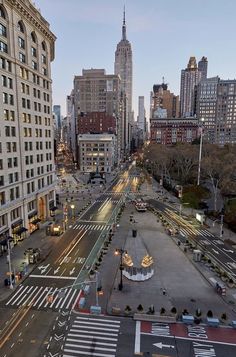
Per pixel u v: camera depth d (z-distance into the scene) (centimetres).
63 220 6844
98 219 7000
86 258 4644
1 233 4744
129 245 4381
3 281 3850
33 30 5988
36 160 6278
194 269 4241
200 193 7581
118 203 8919
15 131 5312
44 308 3244
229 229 6212
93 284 3781
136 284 3772
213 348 2603
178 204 8712
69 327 2902
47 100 6900
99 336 2762
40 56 6400
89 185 12681
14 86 5247
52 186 7275
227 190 7469
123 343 2669
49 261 4528
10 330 2859
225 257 4725
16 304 3325
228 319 3017
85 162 17938
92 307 3142
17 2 5122
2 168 4844
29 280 3909
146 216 7344
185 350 2580
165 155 11612
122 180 14462
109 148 17688
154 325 2930
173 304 3306
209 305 3291
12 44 5131
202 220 6569
